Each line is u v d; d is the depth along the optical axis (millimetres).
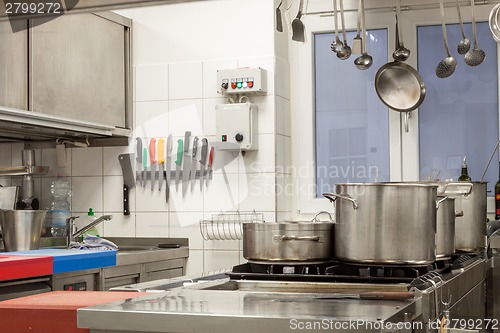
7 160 4316
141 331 1600
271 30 3928
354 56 4055
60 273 3109
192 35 4086
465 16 3875
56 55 3650
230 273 2346
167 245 3988
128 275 3555
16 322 1723
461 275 2449
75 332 1671
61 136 4145
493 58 3846
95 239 3631
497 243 3420
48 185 4254
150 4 1710
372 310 1585
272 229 2285
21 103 3438
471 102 3879
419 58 3961
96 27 3938
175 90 4105
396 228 2148
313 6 4074
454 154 3898
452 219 2605
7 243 3500
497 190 3680
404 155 3949
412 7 3941
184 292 1939
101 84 3977
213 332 1537
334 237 2326
